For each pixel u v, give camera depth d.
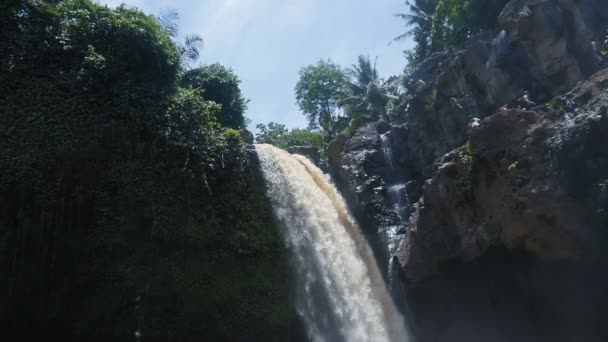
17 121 12.96
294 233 18.50
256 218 17.52
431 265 15.56
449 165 14.36
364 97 35.56
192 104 16.80
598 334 12.88
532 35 14.59
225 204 16.66
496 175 12.89
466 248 14.25
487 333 15.67
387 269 18.98
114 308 13.62
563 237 11.37
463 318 16.05
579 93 11.84
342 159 23.58
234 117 24.53
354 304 19.11
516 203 12.08
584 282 12.17
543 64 14.58
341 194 22.70
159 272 14.52
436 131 19.50
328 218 20.50
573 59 13.79
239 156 17.55
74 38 15.45
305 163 22.84
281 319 16.98
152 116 15.25
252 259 16.94
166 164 15.12
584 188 10.63
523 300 14.06
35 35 14.37
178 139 15.52
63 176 13.10
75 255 13.06
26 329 12.21
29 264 12.22
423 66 25.03
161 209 14.62
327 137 42.00
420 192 20.11
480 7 25.72
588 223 10.67
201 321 15.45
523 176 12.02
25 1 14.77
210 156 16.45
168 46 17.52
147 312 14.29
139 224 14.21
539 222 11.68
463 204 14.17
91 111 14.27
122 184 14.12
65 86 14.16
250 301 16.56
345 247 20.33
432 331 16.80
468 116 17.42
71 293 12.95
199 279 15.43
